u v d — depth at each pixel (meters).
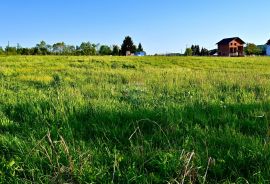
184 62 45.12
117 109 8.05
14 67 26.16
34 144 5.38
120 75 18.59
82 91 11.34
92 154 5.13
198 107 8.43
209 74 20.17
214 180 4.50
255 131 6.49
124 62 38.56
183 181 4.18
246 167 4.86
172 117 7.09
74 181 4.44
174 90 12.19
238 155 5.08
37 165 4.81
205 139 5.68
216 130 6.28
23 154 5.14
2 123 6.98
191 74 19.98
